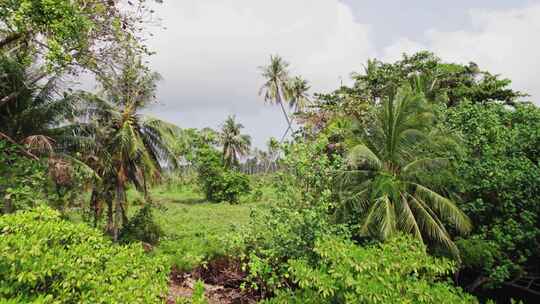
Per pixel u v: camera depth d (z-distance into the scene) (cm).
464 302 447
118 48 995
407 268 497
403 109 1117
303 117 1970
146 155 1461
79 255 364
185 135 1652
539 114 1075
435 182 1065
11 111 1079
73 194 1177
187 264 1069
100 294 341
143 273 416
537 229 880
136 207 2262
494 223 985
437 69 2198
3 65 966
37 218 409
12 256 295
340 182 1127
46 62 858
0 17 746
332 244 551
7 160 941
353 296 444
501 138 1032
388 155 1146
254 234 873
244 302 911
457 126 1170
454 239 1036
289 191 865
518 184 923
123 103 1407
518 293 1091
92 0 895
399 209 1035
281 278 763
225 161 4478
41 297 288
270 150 998
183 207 2861
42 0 708
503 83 2136
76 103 1162
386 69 2291
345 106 1977
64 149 1173
